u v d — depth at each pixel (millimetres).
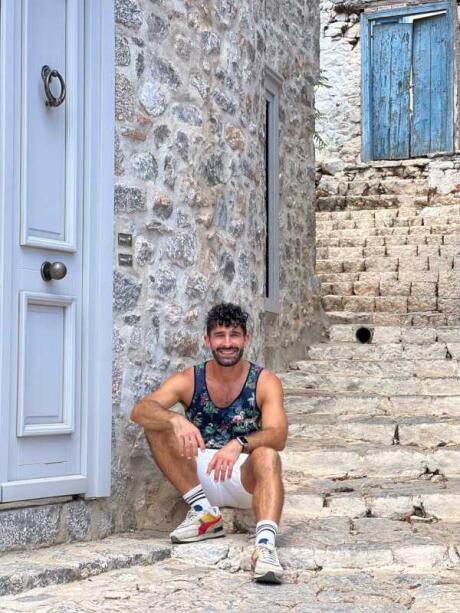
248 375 4520
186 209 5238
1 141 4035
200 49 5418
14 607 3463
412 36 14180
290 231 8000
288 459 5684
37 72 4246
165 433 4465
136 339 4785
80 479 4379
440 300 9047
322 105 14430
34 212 4203
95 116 4551
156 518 4898
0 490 3973
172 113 5125
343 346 7891
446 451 5582
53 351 4305
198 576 4055
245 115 6023
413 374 7246
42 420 4234
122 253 4699
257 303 6227
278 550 4270
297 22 8281
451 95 13930
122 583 3869
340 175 13477
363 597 3750
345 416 6402
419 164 13133
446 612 3525
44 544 4195
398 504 4996
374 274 9633
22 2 4152
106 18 4609
